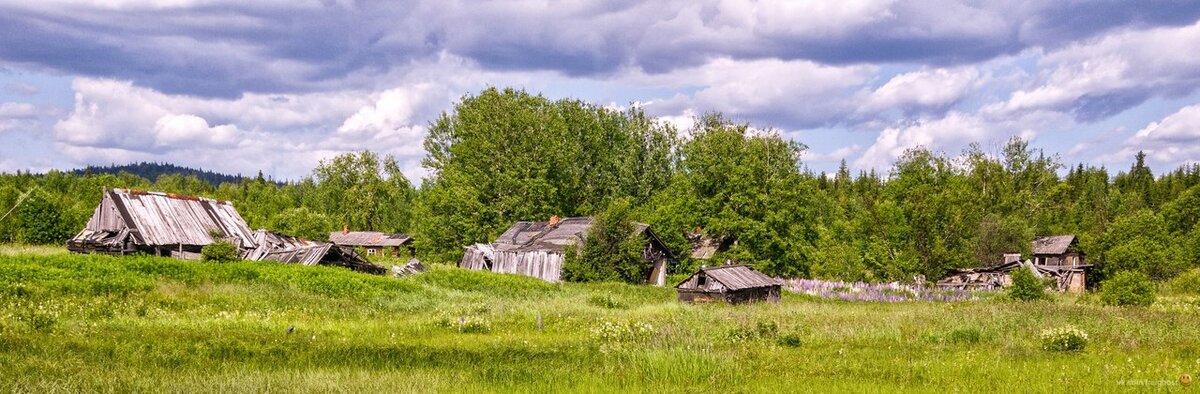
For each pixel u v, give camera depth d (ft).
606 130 304.30
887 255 244.01
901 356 64.18
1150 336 76.79
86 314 80.74
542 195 250.16
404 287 131.64
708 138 245.86
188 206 175.63
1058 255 286.46
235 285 113.39
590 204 284.82
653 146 303.68
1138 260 237.25
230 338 65.62
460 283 148.25
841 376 53.42
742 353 64.39
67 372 48.55
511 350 66.03
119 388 45.09
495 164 250.78
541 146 253.24
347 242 331.57
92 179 470.80
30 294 91.81
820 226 295.48
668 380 51.83
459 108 272.10
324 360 58.95
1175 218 339.36
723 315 102.22
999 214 307.99
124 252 157.79
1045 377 52.44
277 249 163.94
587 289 160.25
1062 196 377.09
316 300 107.76
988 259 266.77
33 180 479.41
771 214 213.25
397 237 323.78
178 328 71.20
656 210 242.99
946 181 336.90
